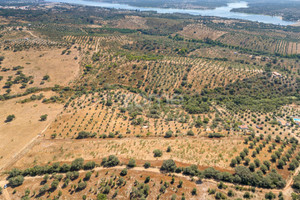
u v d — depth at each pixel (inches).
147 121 4571.9
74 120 4658.0
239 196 2544.3
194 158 3294.8
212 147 3580.2
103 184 2753.4
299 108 5693.9
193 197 2519.7
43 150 3688.5
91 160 3329.2
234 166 3093.0
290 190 2674.7
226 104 6008.9
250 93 6988.2
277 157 3255.4
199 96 6894.7
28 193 2691.9
